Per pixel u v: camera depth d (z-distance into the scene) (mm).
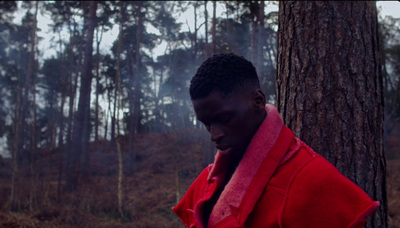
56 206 9742
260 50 10945
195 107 843
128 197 11406
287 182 809
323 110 1521
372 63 1562
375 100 1540
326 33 1562
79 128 12977
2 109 18953
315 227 751
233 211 834
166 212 9672
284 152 850
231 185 862
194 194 1180
